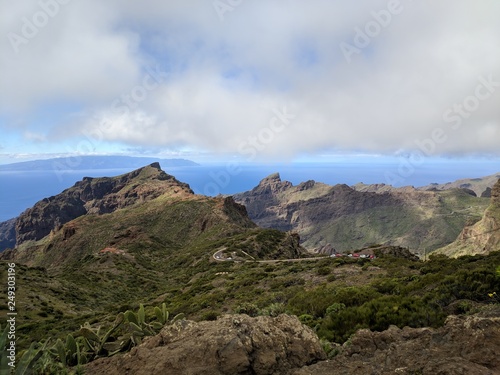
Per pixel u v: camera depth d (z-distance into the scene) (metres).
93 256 108.31
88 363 7.63
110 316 33.22
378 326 9.83
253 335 6.05
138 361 5.93
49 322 36.97
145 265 101.25
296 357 6.12
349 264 41.09
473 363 5.09
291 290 26.88
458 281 12.41
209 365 5.42
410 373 5.13
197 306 28.67
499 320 5.80
